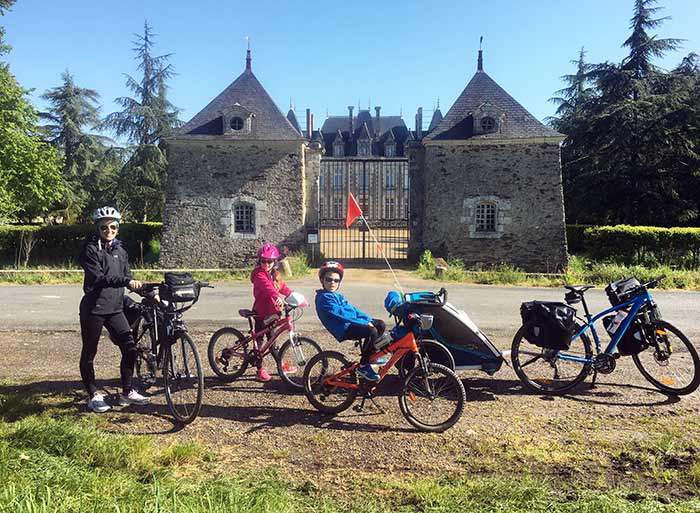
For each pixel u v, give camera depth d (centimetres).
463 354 467
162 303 439
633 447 373
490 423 416
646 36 2456
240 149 1642
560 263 1597
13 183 2048
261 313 514
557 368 523
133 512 263
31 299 1009
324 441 384
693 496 311
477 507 289
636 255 1667
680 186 2284
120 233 1962
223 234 1647
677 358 575
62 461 323
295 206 1647
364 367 428
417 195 1694
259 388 500
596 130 2400
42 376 518
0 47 2100
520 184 1608
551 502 295
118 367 551
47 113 3172
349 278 1371
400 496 308
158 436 390
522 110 1661
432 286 1229
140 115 2745
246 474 329
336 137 4988
